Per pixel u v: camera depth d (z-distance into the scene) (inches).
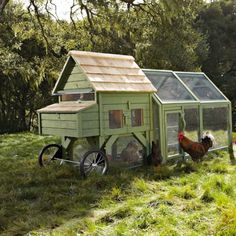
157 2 410.0
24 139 438.3
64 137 259.6
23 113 720.3
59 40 529.0
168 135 268.8
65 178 229.6
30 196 199.3
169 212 167.2
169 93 279.9
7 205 185.8
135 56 608.1
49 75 580.4
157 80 284.7
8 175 242.4
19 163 281.6
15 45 558.3
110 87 241.3
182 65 645.3
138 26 521.7
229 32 962.1
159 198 185.3
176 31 624.4
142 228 154.6
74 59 246.7
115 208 179.2
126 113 251.4
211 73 931.3
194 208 171.2
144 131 262.7
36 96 716.7
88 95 246.1
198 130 291.0
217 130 307.7
